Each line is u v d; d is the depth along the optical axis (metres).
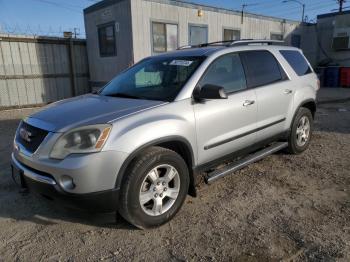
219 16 14.73
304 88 5.26
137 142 2.99
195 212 3.59
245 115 4.13
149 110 3.25
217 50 4.08
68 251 2.95
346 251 2.82
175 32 13.09
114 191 2.94
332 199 3.83
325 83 18.72
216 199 3.88
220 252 2.88
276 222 3.34
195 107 3.57
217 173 3.94
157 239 3.11
